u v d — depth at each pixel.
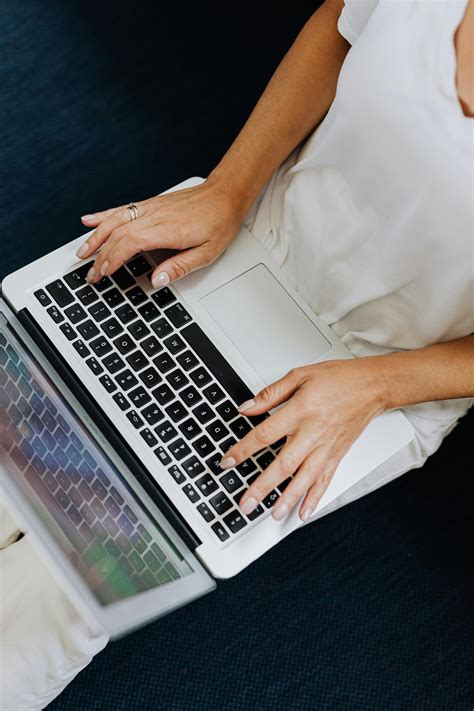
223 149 1.50
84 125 1.48
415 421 1.01
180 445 0.89
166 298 0.95
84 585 0.72
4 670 0.81
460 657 1.31
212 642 1.29
